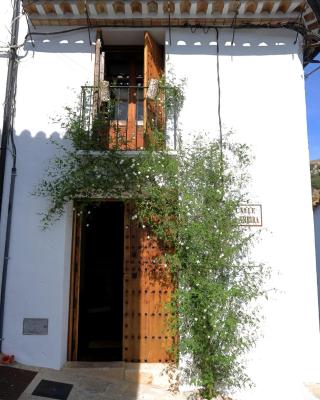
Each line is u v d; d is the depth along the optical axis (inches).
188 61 242.5
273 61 243.1
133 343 228.2
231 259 215.2
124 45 263.4
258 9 235.3
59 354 214.5
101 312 263.3
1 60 241.3
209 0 227.9
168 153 222.2
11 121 235.1
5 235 224.4
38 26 245.8
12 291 220.1
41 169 230.8
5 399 178.5
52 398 184.2
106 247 266.7
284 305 217.6
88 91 235.6
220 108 237.5
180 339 205.5
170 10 237.1
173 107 235.8
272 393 206.1
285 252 222.7
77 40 245.4
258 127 235.8
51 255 223.1
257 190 228.2
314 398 197.3
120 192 225.3
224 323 201.0
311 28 252.8
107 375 212.5
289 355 213.0
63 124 229.9
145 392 200.5
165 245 233.3
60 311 218.2
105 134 229.6
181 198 217.2
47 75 241.0
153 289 232.2
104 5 232.4
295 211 227.0
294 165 231.8
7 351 215.2
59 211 224.5
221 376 203.5
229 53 243.6
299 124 236.2
